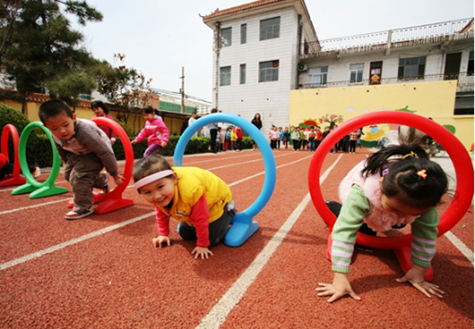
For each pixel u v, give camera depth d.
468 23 16.97
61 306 1.31
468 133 14.53
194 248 1.93
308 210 2.89
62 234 2.20
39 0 8.29
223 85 19.64
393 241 1.80
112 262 1.73
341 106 16.70
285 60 17.58
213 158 9.29
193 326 1.17
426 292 1.42
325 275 1.60
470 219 2.59
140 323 1.19
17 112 5.28
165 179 1.49
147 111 5.06
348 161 8.45
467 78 16.14
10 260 1.76
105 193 3.29
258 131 2.11
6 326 1.17
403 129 6.46
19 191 3.62
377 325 1.20
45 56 8.44
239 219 2.19
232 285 1.49
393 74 17.36
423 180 1.11
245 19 18.36
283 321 1.21
